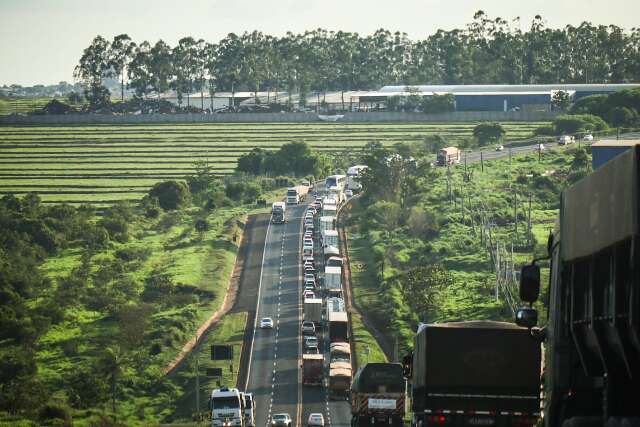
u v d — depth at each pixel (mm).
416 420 98000
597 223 47719
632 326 42406
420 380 94688
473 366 90438
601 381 51094
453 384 90625
